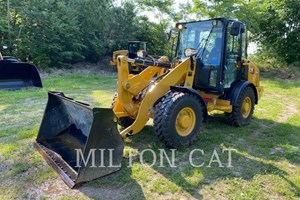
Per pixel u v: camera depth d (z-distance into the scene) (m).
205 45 4.19
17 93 6.96
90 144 2.54
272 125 4.82
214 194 2.49
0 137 3.81
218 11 14.20
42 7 12.30
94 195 2.41
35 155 3.19
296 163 3.18
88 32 14.12
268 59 15.05
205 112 3.74
